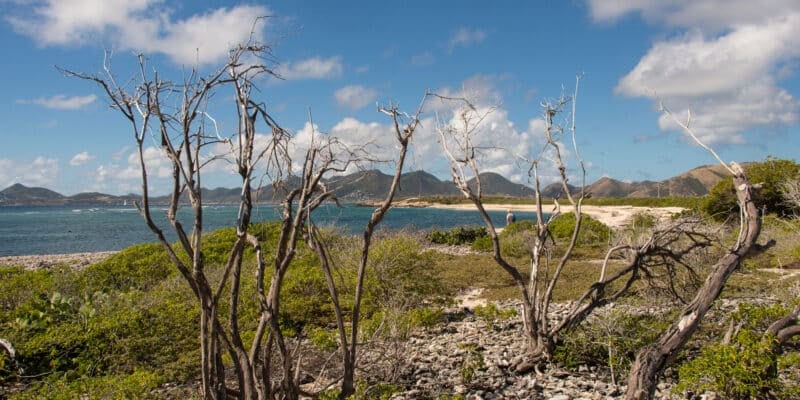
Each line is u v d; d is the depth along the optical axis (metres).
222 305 11.47
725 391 5.91
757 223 6.18
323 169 4.67
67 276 14.42
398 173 4.89
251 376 4.71
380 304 12.21
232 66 4.38
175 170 4.23
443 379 7.81
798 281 12.31
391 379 7.70
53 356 8.91
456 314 12.71
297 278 13.25
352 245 17.50
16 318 10.80
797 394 6.00
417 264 14.05
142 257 17.50
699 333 9.30
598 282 8.31
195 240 4.27
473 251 27.17
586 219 27.64
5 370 8.48
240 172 4.53
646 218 23.28
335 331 10.41
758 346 5.89
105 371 8.51
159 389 7.86
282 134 4.71
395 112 4.87
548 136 8.45
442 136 8.07
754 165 24.30
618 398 6.82
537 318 8.47
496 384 7.52
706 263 12.86
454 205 109.50
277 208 4.90
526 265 20.25
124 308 10.71
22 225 67.06
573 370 7.97
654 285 9.41
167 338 9.37
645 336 8.12
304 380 7.55
